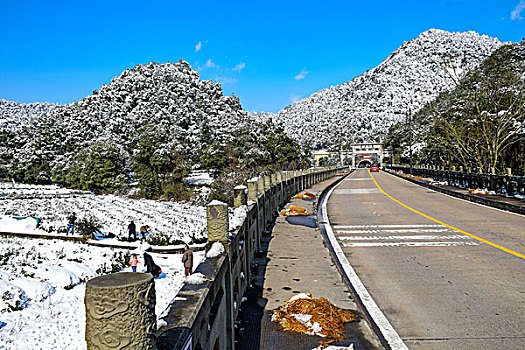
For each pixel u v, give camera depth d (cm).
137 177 5588
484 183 2292
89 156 6650
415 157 6406
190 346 233
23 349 716
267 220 1298
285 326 513
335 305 596
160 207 4459
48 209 4216
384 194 2691
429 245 1054
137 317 162
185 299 280
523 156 2691
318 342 470
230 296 451
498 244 1027
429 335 507
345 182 4491
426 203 2055
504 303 613
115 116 10919
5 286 1102
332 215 1698
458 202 2045
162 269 1445
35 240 2194
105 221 3366
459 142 2955
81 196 5759
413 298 654
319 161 12212
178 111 10600
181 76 14175
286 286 688
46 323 864
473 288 693
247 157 5359
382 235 1222
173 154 5409
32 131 9912
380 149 13200
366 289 711
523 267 810
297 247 993
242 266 625
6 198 5294
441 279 753
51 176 8369
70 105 12400
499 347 466
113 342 159
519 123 2469
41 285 1166
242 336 493
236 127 8088
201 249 1881
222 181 4591
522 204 1608
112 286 158
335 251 1029
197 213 3938
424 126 5672
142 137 5588
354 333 499
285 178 2088
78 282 1320
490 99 2689
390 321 560
